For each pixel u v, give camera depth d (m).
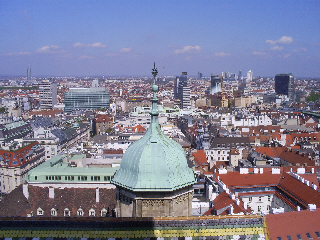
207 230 55.41
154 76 58.81
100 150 190.88
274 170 130.38
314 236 70.19
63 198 115.81
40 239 54.78
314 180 127.38
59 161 147.38
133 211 56.03
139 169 54.94
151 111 58.31
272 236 68.19
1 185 187.88
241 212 84.62
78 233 54.84
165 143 57.53
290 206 111.31
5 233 55.16
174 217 55.03
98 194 115.00
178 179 55.69
